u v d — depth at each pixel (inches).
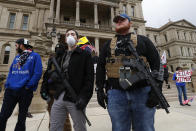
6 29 789.9
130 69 51.8
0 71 711.7
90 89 60.6
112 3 844.0
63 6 838.5
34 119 137.2
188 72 217.9
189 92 331.3
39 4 834.8
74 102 58.4
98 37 730.2
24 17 853.8
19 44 96.0
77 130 59.5
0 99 311.1
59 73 64.6
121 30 60.3
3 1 823.7
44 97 71.9
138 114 49.6
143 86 51.6
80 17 893.2
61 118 61.2
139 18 1015.0
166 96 282.5
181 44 1386.6
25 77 83.6
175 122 119.4
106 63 60.0
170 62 1408.7
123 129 50.2
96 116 146.8
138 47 55.4
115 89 53.7
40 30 784.9
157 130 101.0
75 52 67.7
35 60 91.0
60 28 648.4
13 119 142.2
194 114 148.9
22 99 79.6
